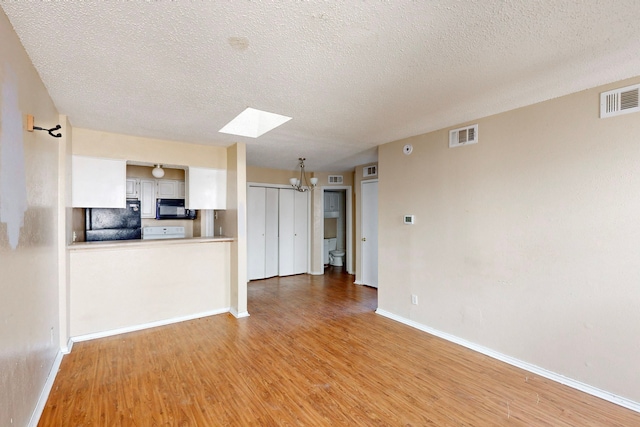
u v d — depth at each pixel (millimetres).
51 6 1322
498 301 2775
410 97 2400
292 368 2596
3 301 1385
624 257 2094
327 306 4395
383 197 3998
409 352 2904
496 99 2447
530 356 2557
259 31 1527
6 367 1414
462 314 3066
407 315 3660
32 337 1843
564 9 1363
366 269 5688
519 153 2629
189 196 3959
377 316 3957
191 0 1289
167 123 3039
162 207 4922
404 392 2248
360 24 1472
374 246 5555
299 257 6754
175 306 3744
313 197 6750
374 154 4691
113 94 2305
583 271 2271
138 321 3488
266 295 5000
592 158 2227
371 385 2338
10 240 1474
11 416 1478
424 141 3447
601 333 2188
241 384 2346
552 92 2309
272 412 2016
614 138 2131
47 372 2217
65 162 2760
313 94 2334
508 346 2701
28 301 1766
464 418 1959
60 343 2740
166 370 2551
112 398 2150
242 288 3951
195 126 3152
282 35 1564
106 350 2924
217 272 4066
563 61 1848
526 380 2410
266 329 3496
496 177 2789
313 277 6434
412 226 3596
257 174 6129
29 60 1769
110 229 4371
